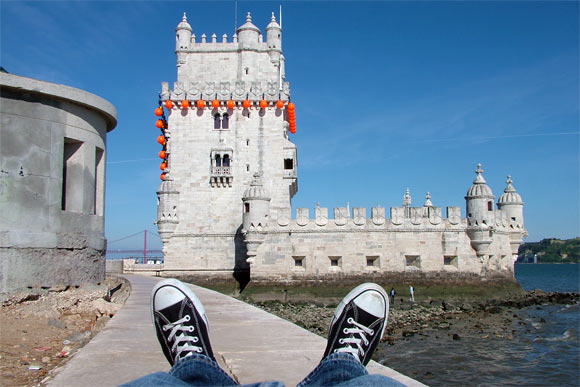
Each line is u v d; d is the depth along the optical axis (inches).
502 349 1251.8
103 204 695.7
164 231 2310.5
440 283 2043.6
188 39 2464.3
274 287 2049.7
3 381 314.5
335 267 2065.7
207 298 720.3
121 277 1215.6
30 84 556.4
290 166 2399.1
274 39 2471.7
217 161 2388.0
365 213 2078.0
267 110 2395.4
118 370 293.3
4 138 545.3
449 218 2075.5
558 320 1695.4
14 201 550.0
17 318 497.7
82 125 626.5
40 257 567.5
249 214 2087.8
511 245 2273.6
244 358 339.3
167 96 2367.1
